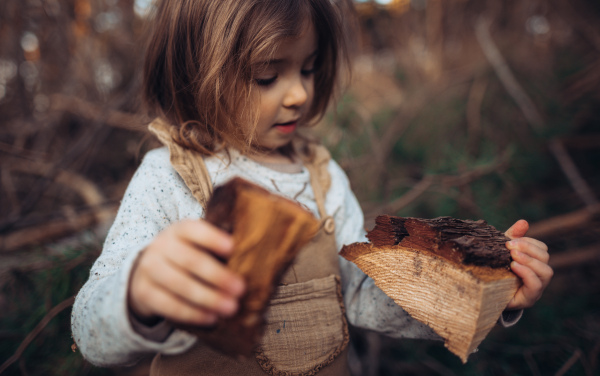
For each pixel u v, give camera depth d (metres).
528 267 0.34
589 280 0.83
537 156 0.95
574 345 0.70
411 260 0.35
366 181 0.95
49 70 1.06
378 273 0.37
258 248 0.23
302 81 0.46
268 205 0.23
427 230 0.34
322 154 0.55
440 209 0.85
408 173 1.05
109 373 0.65
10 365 0.61
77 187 0.91
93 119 1.02
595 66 1.04
